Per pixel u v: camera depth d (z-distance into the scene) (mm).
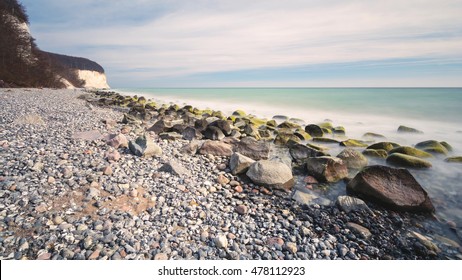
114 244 1769
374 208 2484
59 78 22828
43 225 1845
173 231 1957
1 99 7043
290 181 2838
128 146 3277
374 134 5438
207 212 2203
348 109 9953
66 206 2043
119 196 2246
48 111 5457
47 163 2574
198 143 3703
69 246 1731
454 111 8578
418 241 2078
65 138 3402
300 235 2059
